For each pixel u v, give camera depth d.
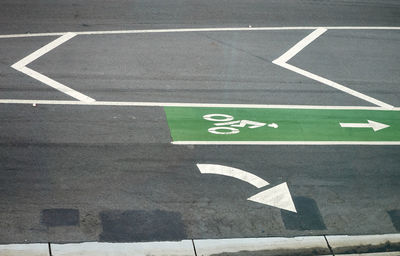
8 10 14.45
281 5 16.22
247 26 14.95
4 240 8.32
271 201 9.50
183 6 15.55
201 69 12.88
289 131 11.21
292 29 15.06
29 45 13.12
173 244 8.56
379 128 11.60
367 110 12.12
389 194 9.94
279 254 8.64
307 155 10.62
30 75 12.05
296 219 9.23
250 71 13.01
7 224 8.58
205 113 11.48
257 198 9.52
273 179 9.95
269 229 9.01
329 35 14.98
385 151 10.97
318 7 16.38
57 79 12.02
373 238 9.05
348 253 8.80
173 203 9.25
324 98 12.36
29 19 14.18
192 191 9.52
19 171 9.54
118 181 9.56
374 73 13.49
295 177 10.06
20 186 9.26
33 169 9.61
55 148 10.12
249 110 11.70
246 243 8.73
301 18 15.67
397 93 12.84
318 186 9.92
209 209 9.22
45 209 8.90
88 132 10.59
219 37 14.30
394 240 9.07
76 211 8.92
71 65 12.54
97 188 9.38
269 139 10.93
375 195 9.88
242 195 9.55
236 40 14.24
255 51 13.84
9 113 10.84
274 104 11.98
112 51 13.22
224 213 9.18
